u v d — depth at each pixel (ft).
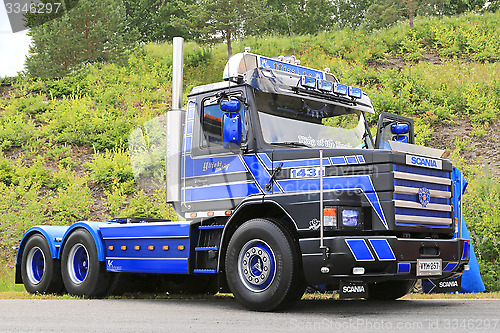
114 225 29.86
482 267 40.32
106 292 30.86
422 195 23.29
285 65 26.63
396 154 22.61
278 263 22.40
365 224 22.40
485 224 44.34
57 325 18.57
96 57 82.43
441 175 24.43
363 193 22.58
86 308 24.76
